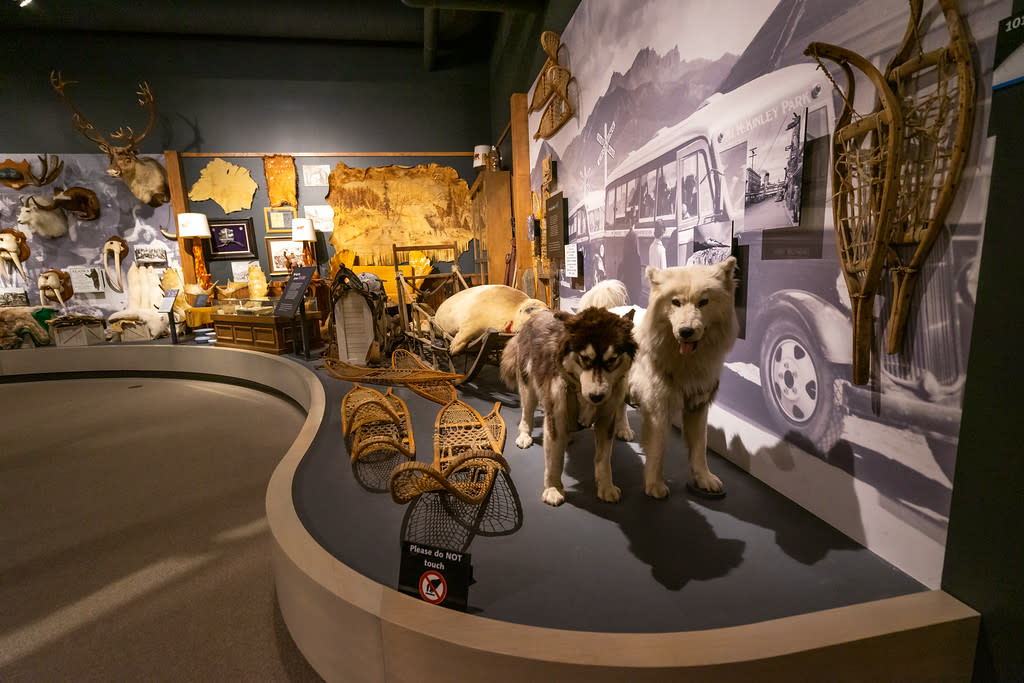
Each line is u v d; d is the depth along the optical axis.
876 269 1.27
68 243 7.34
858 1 1.35
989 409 1.06
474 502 1.84
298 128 7.48
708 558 1.51
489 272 6.24
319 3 6.61
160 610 1.94
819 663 1.10
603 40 3.25
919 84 1.18
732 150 1.99
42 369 6.65
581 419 1.78
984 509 1.10
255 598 2.00
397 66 7.59
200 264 7.38
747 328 2.00
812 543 1.57
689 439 1.93
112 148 6.85
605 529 1.69
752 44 1.83
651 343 1.68
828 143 1.50
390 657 1.27
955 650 1.16
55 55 6.93
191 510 2.78
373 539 1.69
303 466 2.34
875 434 1.43
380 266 7.80
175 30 6.80
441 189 7.88
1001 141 0.99
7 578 2.17
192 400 5.41
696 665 1.05
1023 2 0.93
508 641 1.14
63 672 1.64
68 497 2.97
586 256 3.88
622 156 3.09
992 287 1.03
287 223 7.59
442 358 4.28
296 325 5.84
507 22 6.12
